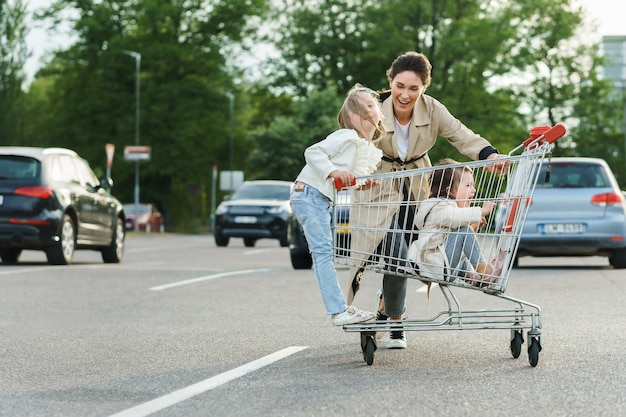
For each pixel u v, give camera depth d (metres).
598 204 21.61
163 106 77.06
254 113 96.88
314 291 16.44
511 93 79.25
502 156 9.09
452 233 8.75
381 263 8.88
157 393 7.65
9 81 79.12
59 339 10.86
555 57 88.00
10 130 79.19
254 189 38.66
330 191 8.88
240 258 28.23
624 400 7.24
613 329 11.52
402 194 8.89
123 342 10.61
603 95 89.00
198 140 81.38
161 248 35.78
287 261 26.62
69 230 23.09
